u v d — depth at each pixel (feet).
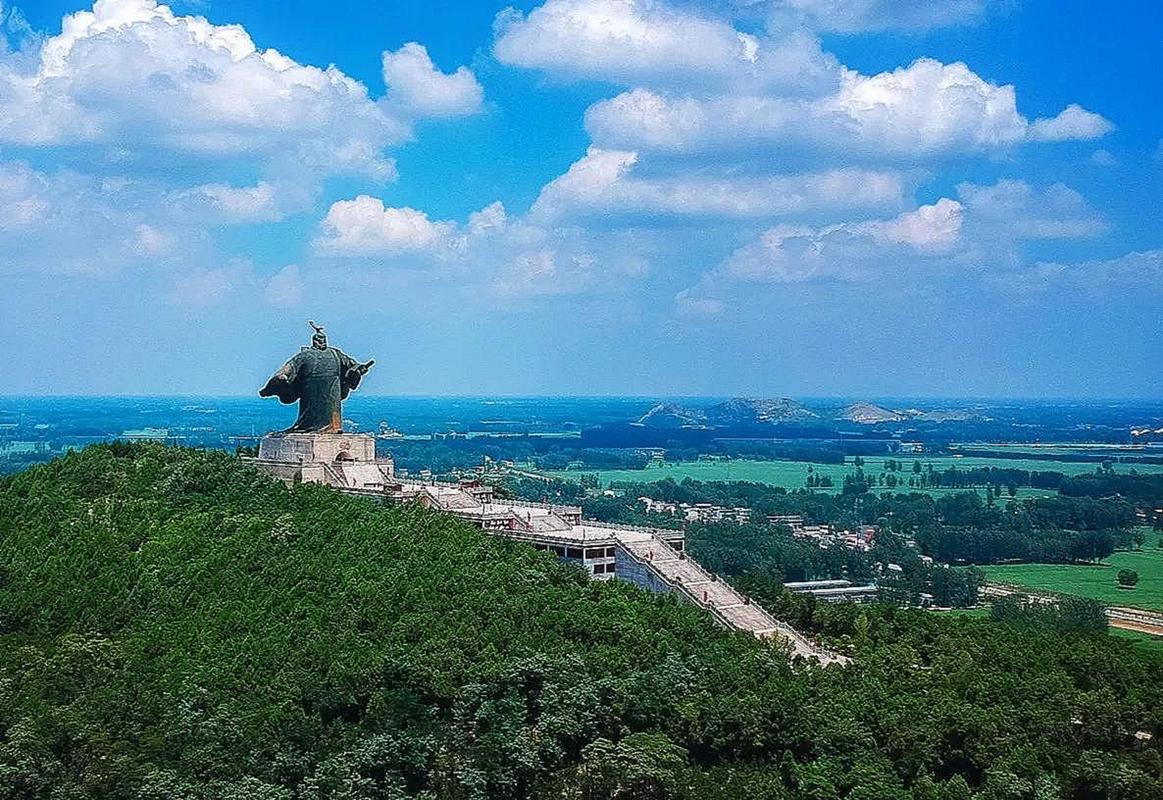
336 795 449.06
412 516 645.92
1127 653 639.35
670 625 559.79
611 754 463.42
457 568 583.99
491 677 489.26
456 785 458.50
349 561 593.01
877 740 498.69
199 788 447.01
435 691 490.90
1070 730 522.88
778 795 456.86
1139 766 506.89
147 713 484.74
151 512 654.12
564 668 495.41
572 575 602.03
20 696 490.90
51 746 465.06
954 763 499.92
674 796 456.04
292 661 509.76
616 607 563.07
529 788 467.11
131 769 451.94
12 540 623.77
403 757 464.24
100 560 599.98
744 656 540.93
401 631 527.81
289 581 577.43
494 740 469.16
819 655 607.37
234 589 572.92
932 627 649.20
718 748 487.61
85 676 510.99
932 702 521.24
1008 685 548.72
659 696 493.77
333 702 488.85
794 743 489.67
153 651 530.27
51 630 549.54
